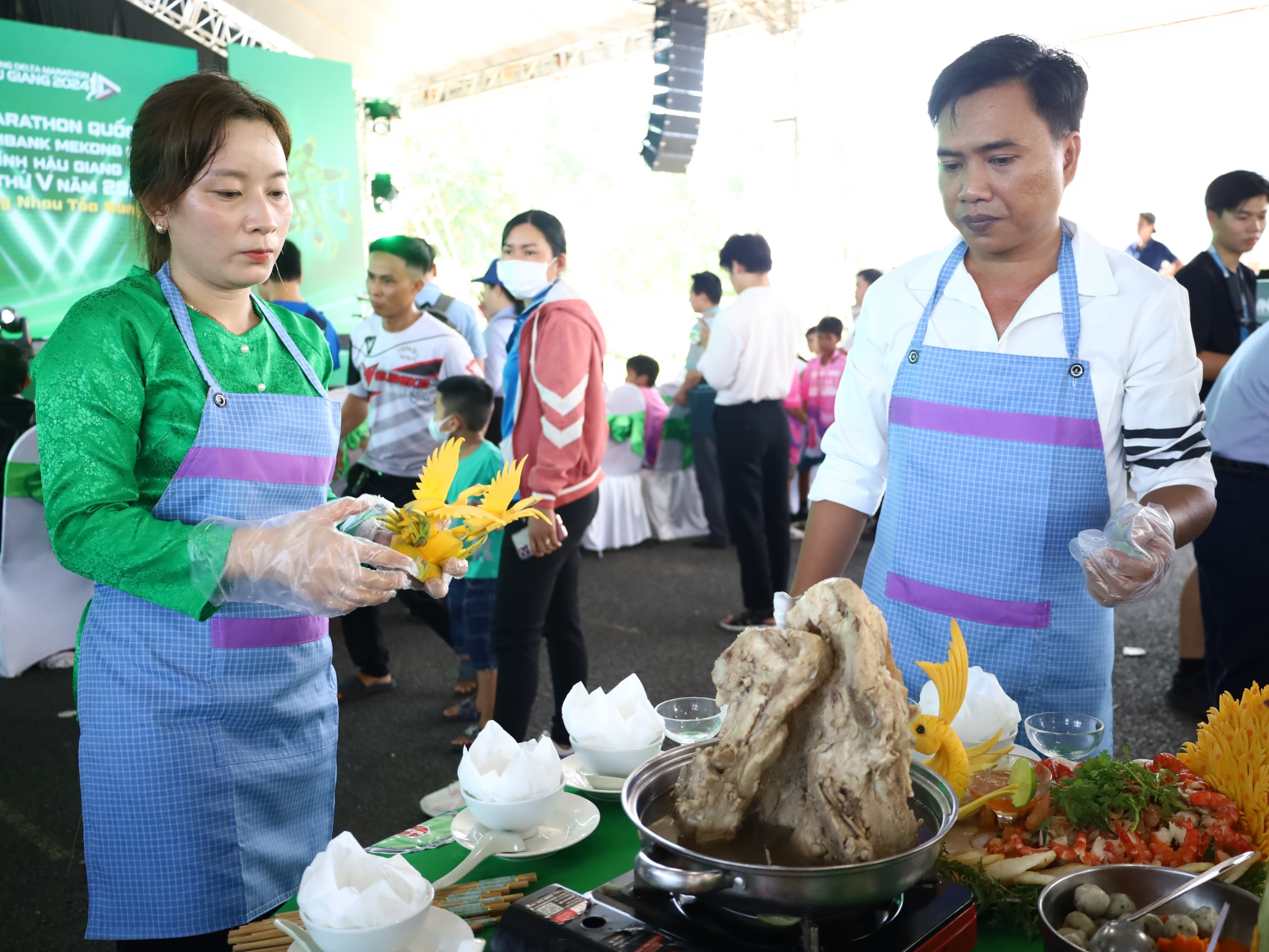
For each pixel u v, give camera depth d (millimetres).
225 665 1362
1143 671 4027
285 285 3945
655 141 6824
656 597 5273
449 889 1068
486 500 1183
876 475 1798
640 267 18625
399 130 10430
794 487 6961
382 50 8469
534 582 2740
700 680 4012
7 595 3980
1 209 6797
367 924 922
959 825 1148
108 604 1354
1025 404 1580
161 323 1367
